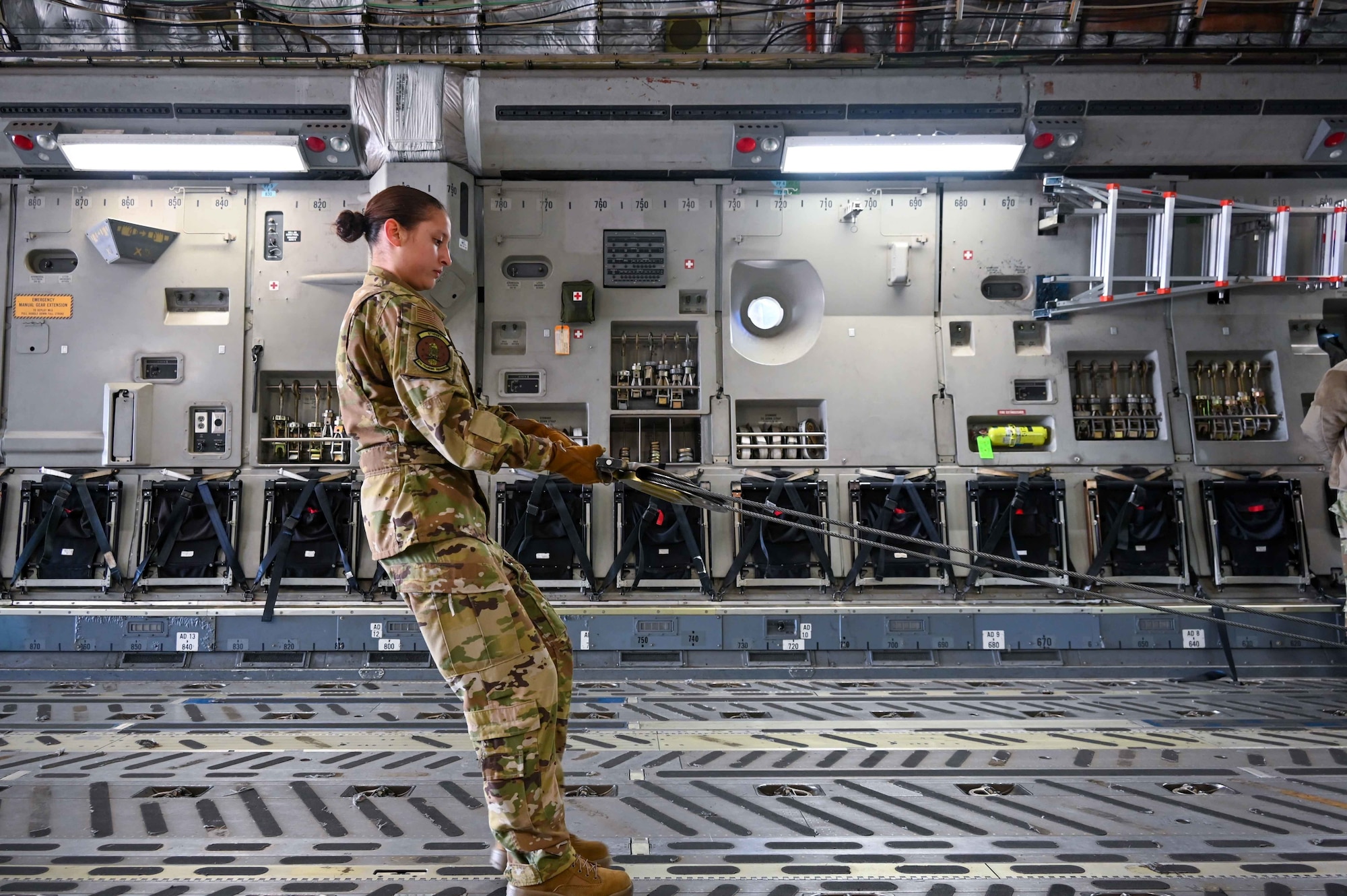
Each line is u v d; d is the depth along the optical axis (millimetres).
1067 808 3414
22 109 6457
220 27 6273
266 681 6141
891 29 6371
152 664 6426
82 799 3445
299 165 6629
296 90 6379
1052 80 6477
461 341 6820
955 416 6957
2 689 5859
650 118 6492
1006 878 2727
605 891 2387
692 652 6469
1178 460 6953
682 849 2965
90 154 6559
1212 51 6301
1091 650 6527
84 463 6723
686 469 6809
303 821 3199
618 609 6426
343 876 2691
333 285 6883
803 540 6652
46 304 6852
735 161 6738
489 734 2314
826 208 7047
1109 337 7086
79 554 6547
